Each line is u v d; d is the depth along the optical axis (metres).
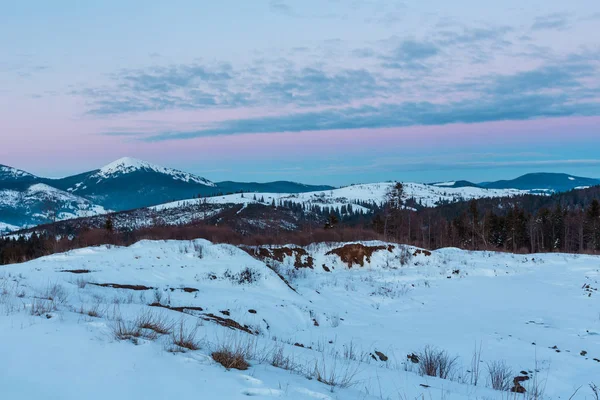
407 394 5.85
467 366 9.91
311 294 19.78
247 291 17.45
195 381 4.45
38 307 7.56
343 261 29.72
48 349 4.98
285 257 28.59
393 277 26.22
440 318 16.64
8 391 3.66
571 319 15.78
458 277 26.80
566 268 29.03
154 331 6.93
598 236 61.81
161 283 16.50
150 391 4.01
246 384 4.61
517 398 6.79
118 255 19.84
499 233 74.81
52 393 3.74
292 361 6.99
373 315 17.41
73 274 15.86
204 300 14.65
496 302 19.39
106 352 5.11
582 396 7.88
